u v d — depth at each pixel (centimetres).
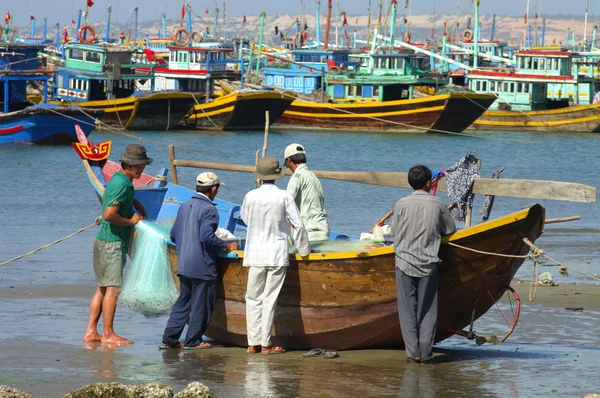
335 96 10419
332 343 1562
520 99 10538
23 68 8475
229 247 1580
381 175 1750
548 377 1387
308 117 10100
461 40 14612
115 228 1616
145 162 1639
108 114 9206
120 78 9588
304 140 8906
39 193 4866
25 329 1728
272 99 9406
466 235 1412
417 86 11112
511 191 1491
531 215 1399
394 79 10038
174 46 10331
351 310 1509
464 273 1446
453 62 11125
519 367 1452
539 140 9406
